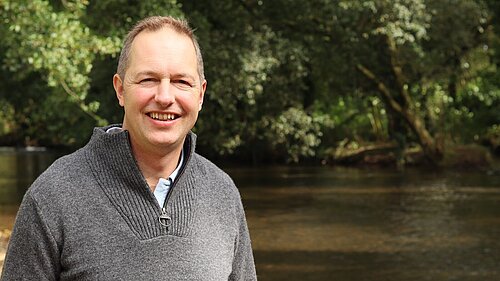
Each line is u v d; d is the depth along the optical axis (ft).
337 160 93.20
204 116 59.16
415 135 84.33
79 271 7.09
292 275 32.58
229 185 8.04
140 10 43.65
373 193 63.36
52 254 7.20
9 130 144.46
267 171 86.38
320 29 62.44
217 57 50.39
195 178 7.71
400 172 82.02
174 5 43.96
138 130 7.41
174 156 7.63
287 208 55.06
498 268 33.47
